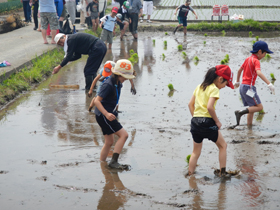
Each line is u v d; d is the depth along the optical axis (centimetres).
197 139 484
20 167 502
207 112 476
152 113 765
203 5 3353
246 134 648
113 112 511
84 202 408
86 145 590
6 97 848
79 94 912
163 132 652
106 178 472
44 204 403
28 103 833
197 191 435
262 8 3212
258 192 432
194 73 1141
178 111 779
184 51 1545
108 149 527
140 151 567
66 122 704
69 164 514
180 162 526
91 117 737
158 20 2459
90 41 912
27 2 1944
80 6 1928
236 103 841
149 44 1758
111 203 406
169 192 434
